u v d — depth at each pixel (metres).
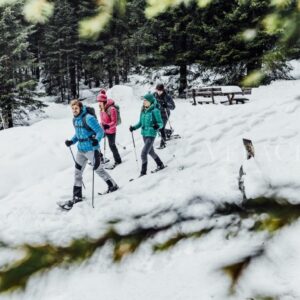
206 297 1.89
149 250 1.81
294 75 20.58
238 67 19.48
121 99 21.84
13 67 21.53
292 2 2.12
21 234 1.76
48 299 2.10
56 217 5.12
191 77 24.36
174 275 2.39
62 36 30.50
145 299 2.38
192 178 5.85
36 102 22.50
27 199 6.57
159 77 25.06
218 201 2.30
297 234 1.69
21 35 20.91
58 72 32.38
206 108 13.39
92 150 5.87
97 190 6.68
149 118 6.80
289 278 1.80
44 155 8.76
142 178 6.60
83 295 2.29
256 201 1.98
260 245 1.79
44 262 1.56
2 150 9.18
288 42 2.23
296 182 1.97
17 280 1.49
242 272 1.73
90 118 5.75
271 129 8.25
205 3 2.56
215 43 19.44
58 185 7.24
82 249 1.66
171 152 8.19
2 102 20.41
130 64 29.36
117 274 2.56
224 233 1.99
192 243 1.96
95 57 27.95
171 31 21.14
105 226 1.82
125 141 9.83
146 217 2.14
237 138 8.05
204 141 8.45
